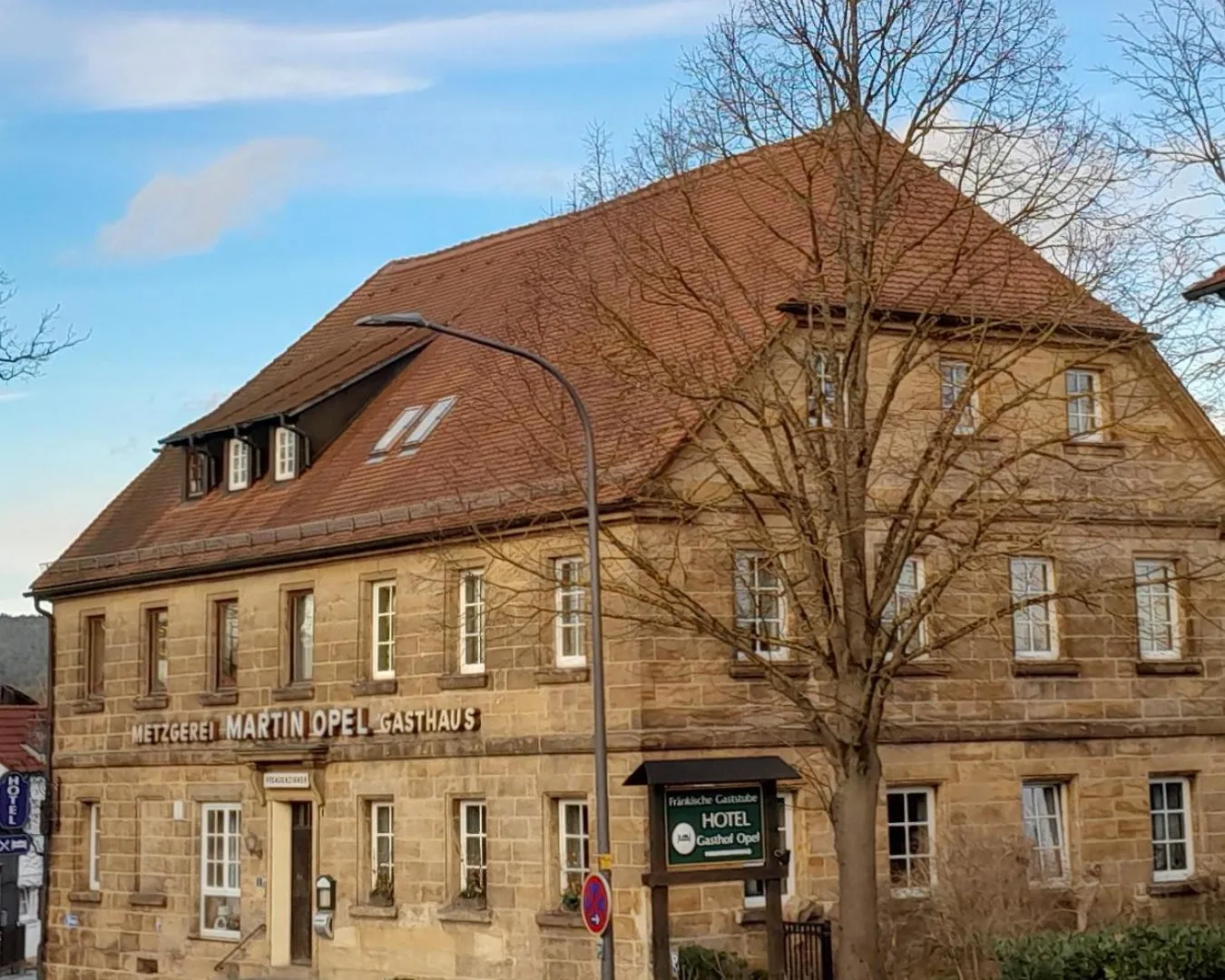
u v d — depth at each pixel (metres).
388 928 30.91
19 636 101.69
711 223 31.58
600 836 21.08
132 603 37.53
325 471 34.88
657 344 28.47
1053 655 30.45
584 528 27.23
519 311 33.62
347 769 32.03
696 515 23.66
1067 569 26.75
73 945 38.28
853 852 20.86
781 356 26.78
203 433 37.19
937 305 22.61
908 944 27.22
